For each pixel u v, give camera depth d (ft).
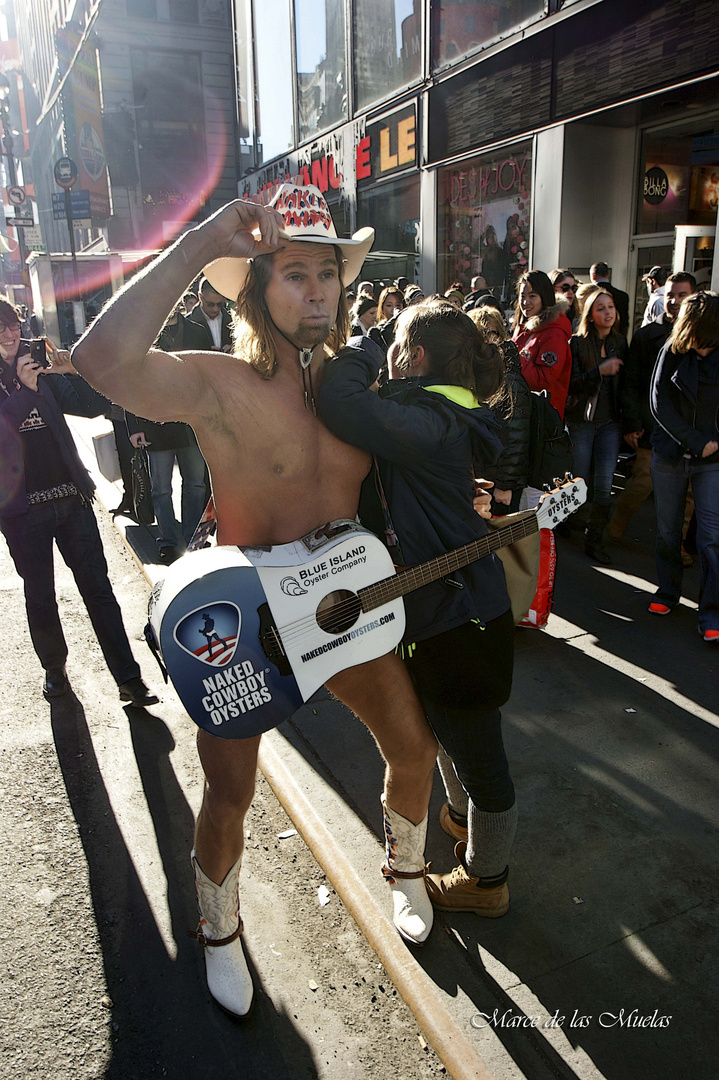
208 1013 6.77
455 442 6.15
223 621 5.63
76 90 63.62
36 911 7.94
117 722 11.63
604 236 27.22
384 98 37.09
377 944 7.18
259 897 8.04
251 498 5.90
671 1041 6.14
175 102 71.92
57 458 11.16
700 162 24.64
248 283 5.82
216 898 6.65
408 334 6.55
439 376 6.54
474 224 32.04
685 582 15.85
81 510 11.45
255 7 52.80
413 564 6.26
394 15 35.12
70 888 8.27
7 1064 6.30
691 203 25.16
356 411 5.68
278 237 5.30
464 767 6.73
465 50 30.27
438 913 7.52
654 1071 5.91
